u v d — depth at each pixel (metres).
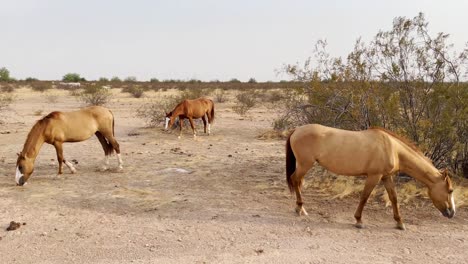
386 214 6.72
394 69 8.38
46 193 7.96
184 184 8.66
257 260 5.02
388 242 5.62
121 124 19.17
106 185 8.58
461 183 7.92
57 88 47.72
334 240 5.68
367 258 5.09
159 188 8.36
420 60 8.35
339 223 6.35
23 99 33.72
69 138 9.09
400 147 6.09
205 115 17.12
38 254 5.22
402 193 7.42
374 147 5.98
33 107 27.27
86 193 7.98
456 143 8.12
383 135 6.08
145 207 7.16
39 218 6.57
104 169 9.90
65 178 9.12
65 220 6.50
